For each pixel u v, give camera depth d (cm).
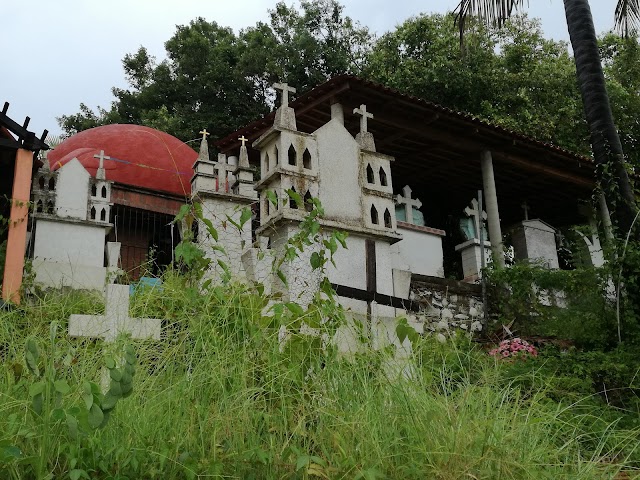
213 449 341
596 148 1091
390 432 382
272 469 347
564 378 710
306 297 625
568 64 2412
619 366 792
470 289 1222
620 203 1055
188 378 394
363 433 372
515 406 448
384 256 744
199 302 478
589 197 1788
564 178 1672
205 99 2672
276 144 734
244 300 482
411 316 618
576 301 1134
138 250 1446
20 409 354
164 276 625
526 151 1565
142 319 462
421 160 1652
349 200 742
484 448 370
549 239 1677
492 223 1476
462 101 2275
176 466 336
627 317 995
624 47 2508
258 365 420
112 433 346
